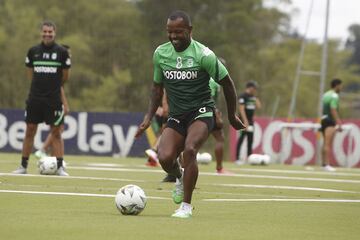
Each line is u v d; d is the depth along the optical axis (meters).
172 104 25.00
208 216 25.05
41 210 25.44
